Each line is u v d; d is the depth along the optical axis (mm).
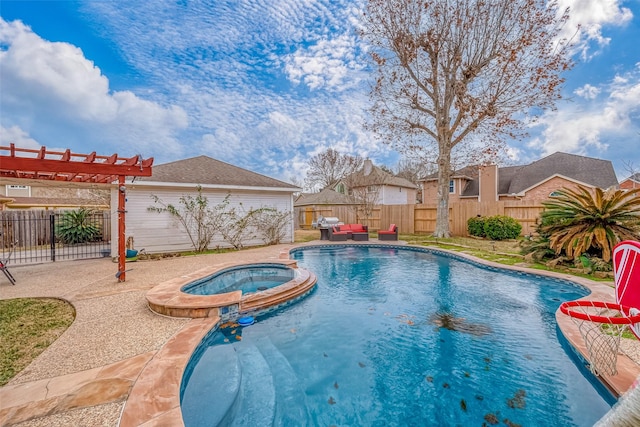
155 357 3492
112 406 2590
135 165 6773
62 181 8461
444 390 3393
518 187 22469
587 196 7980
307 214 26344
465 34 13641
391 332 4895
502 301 6375
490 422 2881
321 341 4586
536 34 12719
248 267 8961
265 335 4773
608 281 6793
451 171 16359
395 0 14086
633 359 3389
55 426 2352
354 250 13594
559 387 3379
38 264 9641
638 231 7531
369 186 25656
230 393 3232
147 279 7355
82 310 5133
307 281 7258
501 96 13727
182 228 12664
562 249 8555
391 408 3113
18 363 3355
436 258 11352
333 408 3109
